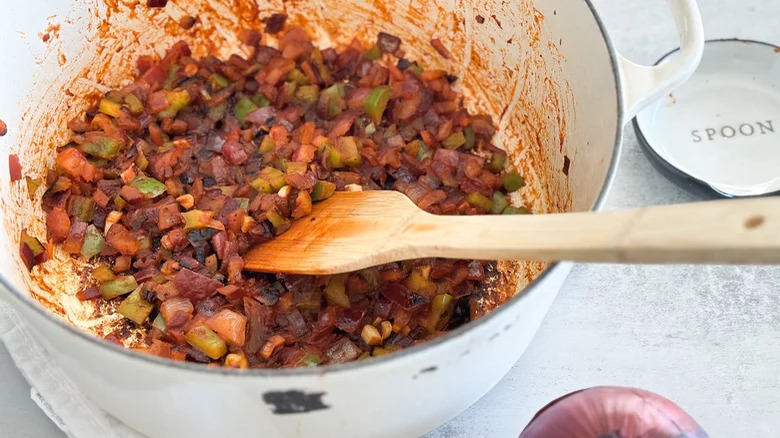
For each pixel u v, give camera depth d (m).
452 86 0.49
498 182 0.45
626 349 0.39
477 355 0.27
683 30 0.33
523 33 0.42
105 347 0.25
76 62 0.44
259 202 0.38
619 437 0.30
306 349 0.37
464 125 0.47
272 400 0.26
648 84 0.33
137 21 0.46
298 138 0.44
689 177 0.42
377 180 0.43
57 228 0.41
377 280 0.39
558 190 0.41
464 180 0.44
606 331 0.40
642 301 0.41
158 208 0.40
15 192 0.40
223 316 0.36
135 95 0.46
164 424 0.31
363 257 0.34
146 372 0.25
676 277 0.42
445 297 0.38
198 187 0.42
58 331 0.25
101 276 0.40
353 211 0.36
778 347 0.39
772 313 0.40
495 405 0.37
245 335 0.36
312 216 0.37
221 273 0.39
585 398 0.32
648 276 0.42
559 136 0.40
